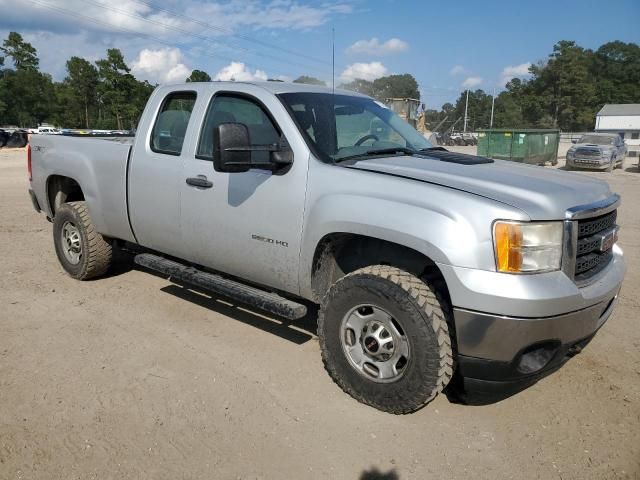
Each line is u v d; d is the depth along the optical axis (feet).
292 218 12.09
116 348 13.74
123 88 232.53
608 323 16.05
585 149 76.38
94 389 11.81
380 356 11.07
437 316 10.28
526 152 76.69
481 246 9.73
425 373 10.34
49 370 12.57
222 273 14.99
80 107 293.84
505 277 9.61
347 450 10.05
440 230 9.96
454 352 10.58
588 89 350.64
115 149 16.26
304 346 14.10
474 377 10.37
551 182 11.43
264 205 12.53
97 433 10.32
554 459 9.93
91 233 17.58
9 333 14.44
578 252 10.57
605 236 11.27
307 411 11.22
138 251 17.47
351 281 11.18
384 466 9.65
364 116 14.30
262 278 13.19
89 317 15.61
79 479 9.14
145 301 16.92
